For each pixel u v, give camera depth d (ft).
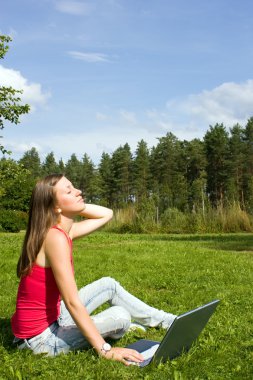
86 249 41.22
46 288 11.91
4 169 64.49
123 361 11.73
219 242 49.44
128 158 297.12
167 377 11.16
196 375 11.43
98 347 11.77
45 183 11.93
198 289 23.02
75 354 12.35
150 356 12.32
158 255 36.50
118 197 301.22
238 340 14.40
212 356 12.73
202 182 247.50
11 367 11.34
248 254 38.27
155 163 285.02
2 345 13.21
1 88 61.72
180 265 30.94
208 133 259.39
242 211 71.97
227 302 19.69
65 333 12.13
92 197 313.94
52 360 11.93
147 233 71.26
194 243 48.26
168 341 11.50
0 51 62.18
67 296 11.51
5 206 126.52
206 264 31.42
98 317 12.46
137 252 38.65
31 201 11.96
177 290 22.71
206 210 74.69
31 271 11.84
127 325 12.78
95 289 13.32
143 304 13.97
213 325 15.90
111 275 26.66
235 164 249.34
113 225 74.18
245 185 249.14
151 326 14.15
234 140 252.21
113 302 13.75
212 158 260.42
